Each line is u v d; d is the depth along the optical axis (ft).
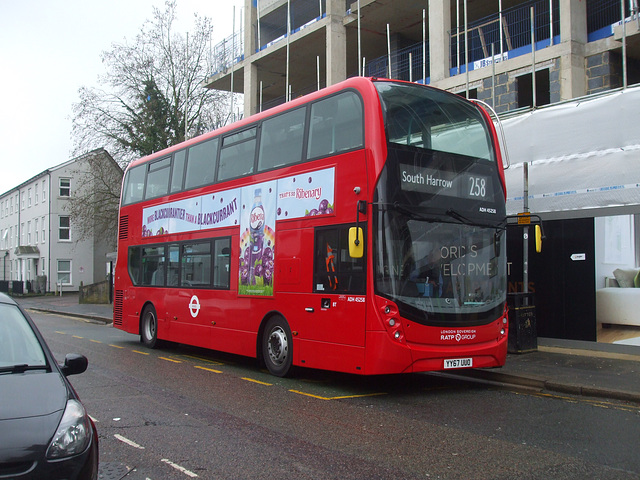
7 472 11.02
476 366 27.04
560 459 17.13
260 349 32.86
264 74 96.43
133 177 50.47
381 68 81.46
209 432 20.10
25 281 172.76
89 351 43.47
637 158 35.86
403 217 25.77
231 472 15.92
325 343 27.58
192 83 108.68
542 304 40.60
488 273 28.04
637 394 25.20
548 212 40.16
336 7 75.46
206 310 37.70
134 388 28.35
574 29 51.19
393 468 16.25
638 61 53.06
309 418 22.29
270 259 31.76
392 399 26.16
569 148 39.40
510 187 42.50
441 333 25.98
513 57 57.77
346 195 26.84
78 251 163.84
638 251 35.53
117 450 17.95
